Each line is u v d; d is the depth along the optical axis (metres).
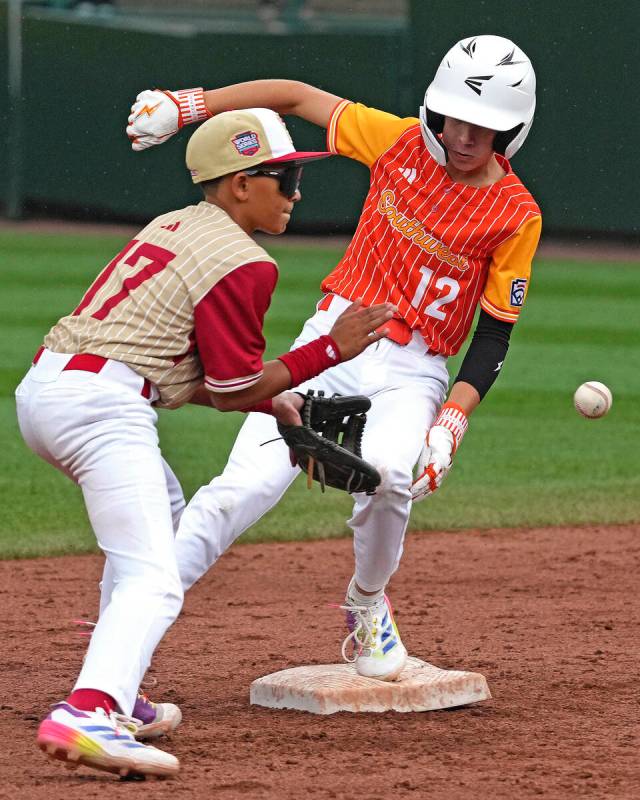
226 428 38.62
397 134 16.62
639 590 23.47
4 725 15.48
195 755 14.30
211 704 16.55
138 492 13.40
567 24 80.31
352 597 16.70
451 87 15.80
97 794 12.88
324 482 14.48
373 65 81.94
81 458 13.45
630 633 20.38
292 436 14.25
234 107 17.22
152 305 13.50
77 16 86.69
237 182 14.18
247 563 25.69
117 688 13.02
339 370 16.62
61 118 88.00
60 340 13.82
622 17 79.12
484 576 24.62
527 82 15.91
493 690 17.17
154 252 13.79
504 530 28.56
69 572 24.75
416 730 15.36
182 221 14.12
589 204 83.12
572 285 69.06
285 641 19.95
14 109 88.75
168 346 13.55
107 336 13.55
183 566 15.46
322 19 96.75
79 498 30.70
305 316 56.41
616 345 52.94
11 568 24.98
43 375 13.66
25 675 17.92
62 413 13.38
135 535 13.38
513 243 16.30
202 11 101.38
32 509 29.52
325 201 86.88
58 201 89.44
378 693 16.14
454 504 30.75
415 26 81.38
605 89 80.62
